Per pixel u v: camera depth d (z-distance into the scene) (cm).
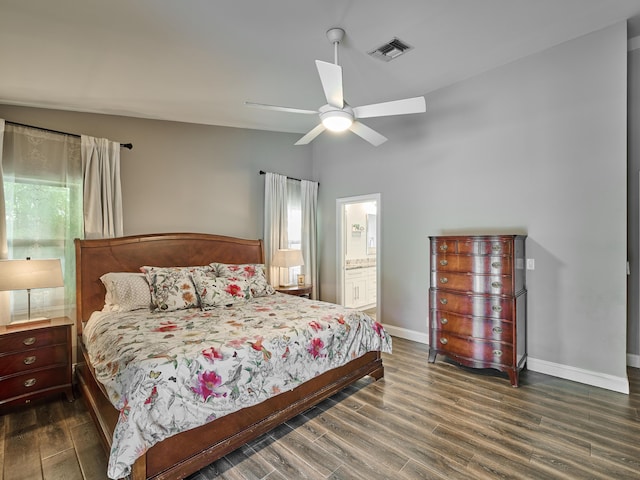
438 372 329
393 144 446
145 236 368
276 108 263
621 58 278
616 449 206
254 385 208
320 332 259
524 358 324
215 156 447
